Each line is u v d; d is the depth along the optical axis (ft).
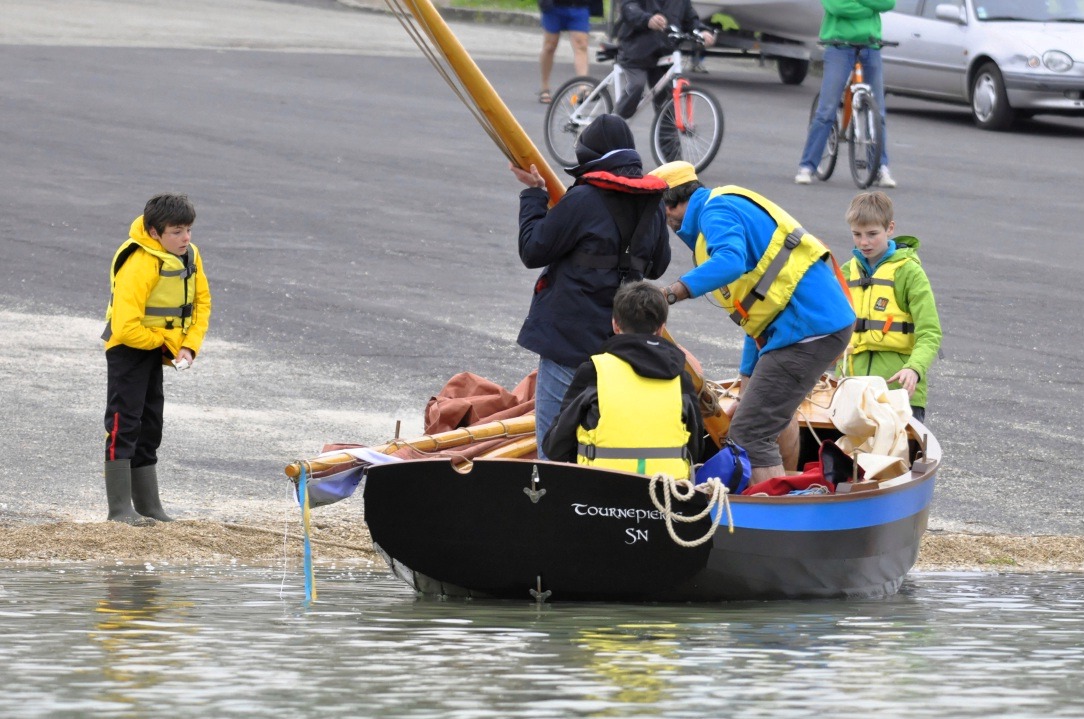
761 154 274.57
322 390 156.04
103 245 205.05
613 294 96.58
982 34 309.22
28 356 161.58
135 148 261.03
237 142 270.46
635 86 255.50
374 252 209.05
